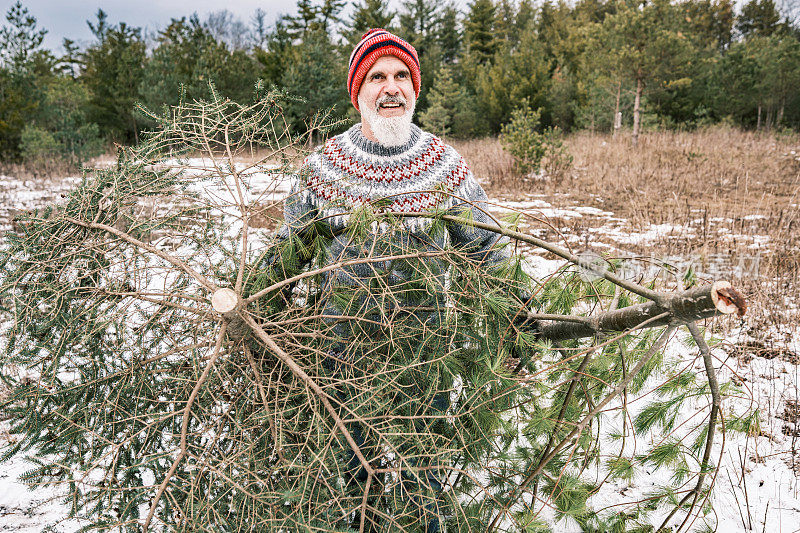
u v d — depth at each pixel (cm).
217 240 175
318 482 143
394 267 168
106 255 169
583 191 878
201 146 185
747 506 193
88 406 153
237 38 4631
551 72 2062
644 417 173
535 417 171
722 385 175
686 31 1770
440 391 156
